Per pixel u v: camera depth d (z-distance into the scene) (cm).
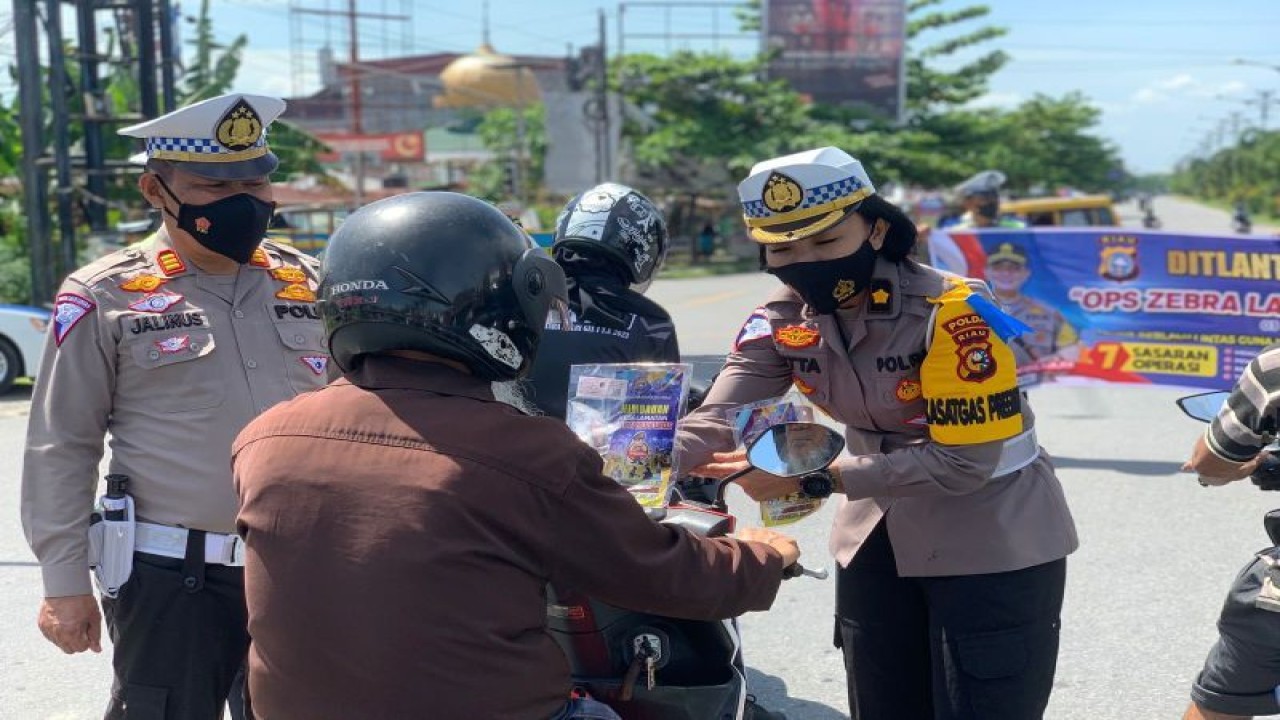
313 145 2492
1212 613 488
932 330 242
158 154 271
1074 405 984
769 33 4275
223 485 279
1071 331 808
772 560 207
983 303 241
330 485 174
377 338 182
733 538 208
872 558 278
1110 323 801
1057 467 746
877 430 263
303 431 181
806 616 495
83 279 278
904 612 279
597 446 232
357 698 171
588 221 317
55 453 274
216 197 275
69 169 1430
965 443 240
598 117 3366
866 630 283
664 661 219
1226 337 780
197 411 279
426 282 179
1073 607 496
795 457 226
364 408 180
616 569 182
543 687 180
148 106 1617
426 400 180
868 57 4259
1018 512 258
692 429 258
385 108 5078
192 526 278
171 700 282
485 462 172
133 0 1589
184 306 281
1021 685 259
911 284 249
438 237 181
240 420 281
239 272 291
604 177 3425
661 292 2381
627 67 3684
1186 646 455
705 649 225
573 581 183
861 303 253
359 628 169
